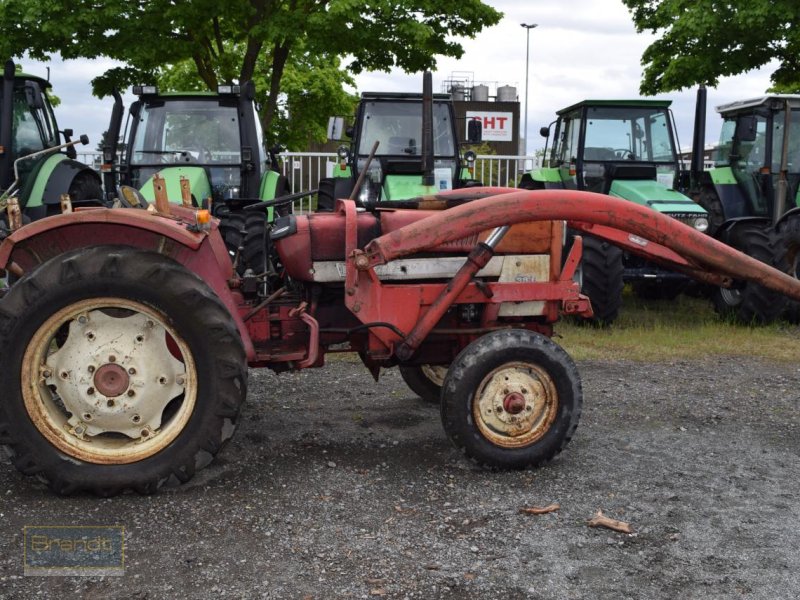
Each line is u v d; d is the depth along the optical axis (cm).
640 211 424
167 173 806
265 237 625
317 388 567
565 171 1003
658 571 308
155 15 1145
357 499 371
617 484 396
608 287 810
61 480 361
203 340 369
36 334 362
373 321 423
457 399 399
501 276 440
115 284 363
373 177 953
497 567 308
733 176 1020
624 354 706
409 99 969
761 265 445
